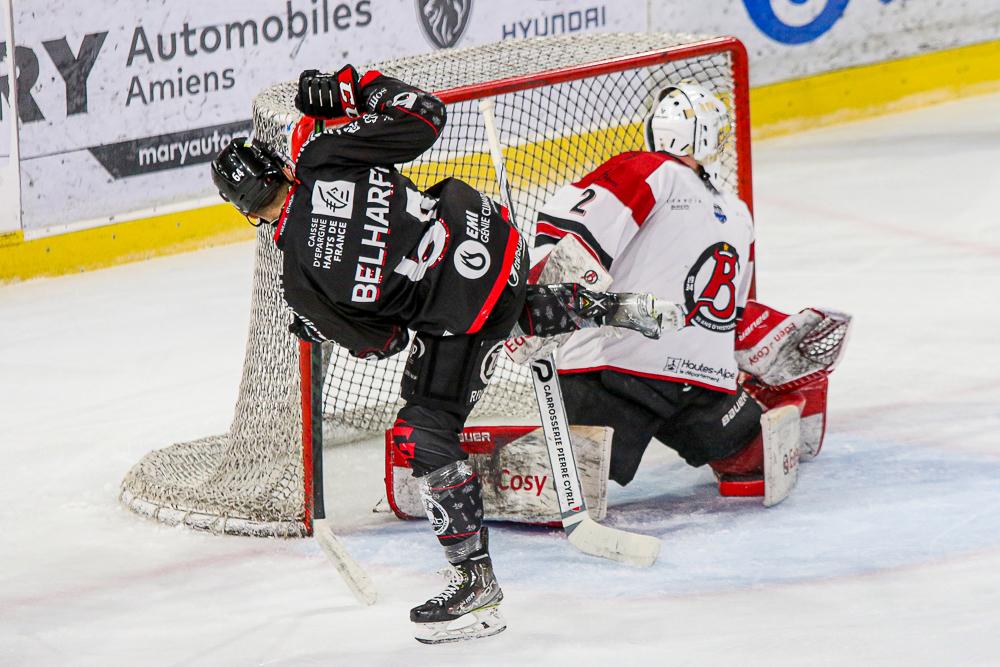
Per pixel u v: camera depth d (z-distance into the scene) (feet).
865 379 58.90
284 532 45.65
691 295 45.37
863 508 45.16
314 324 37.42
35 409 61.67
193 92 87.86
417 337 38.45
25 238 82.33
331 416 53.72
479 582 37.06
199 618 39.40
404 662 35.63
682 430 47.14
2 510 49.47
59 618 39.75
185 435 57.52
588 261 42.16
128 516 48.70
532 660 35.24
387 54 95.09
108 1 83.05
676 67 57.16
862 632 35.63
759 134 111.96
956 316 67.97
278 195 37.35
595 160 60.95
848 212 90.43
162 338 72.13
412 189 36.91
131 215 86.74
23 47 80.12
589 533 42.42
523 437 44.75
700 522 45.24
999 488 46.11
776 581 39.68
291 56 91.35
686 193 45.09
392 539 45.24
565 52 57.06
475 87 48.49
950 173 98.32
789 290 74.43
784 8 110.93
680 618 37.37
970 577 38.99
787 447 46.11
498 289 37.47
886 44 117.19
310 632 37.99
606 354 45.11
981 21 121.90
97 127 84.12
